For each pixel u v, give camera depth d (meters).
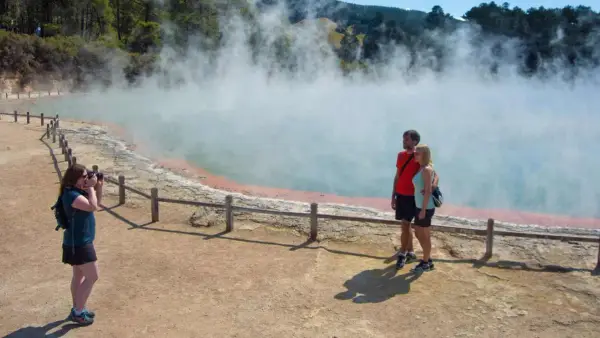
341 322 5.12
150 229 8.24
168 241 7.63
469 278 6.22
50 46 55.22
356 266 6.63
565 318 5.21
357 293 5.79
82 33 72.06
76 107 38.06
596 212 11.81
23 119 26.77
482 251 7.23
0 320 5.09
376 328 5.01
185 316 5.24
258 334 4.89
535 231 8.55
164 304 5.51
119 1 80.44
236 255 7.04
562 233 8.46
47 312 5.27
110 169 13.65
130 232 8.06
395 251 7.25
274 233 8.08
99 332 4.88
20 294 5.72
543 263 6.73
